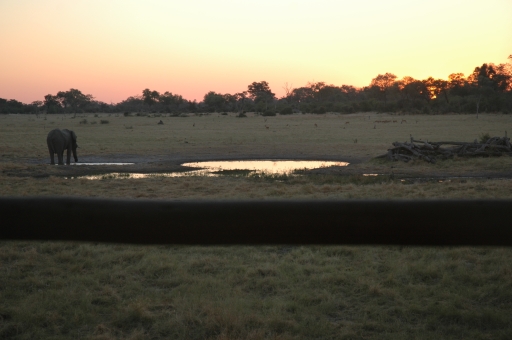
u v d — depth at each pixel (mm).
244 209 1792
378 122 71438
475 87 128750
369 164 23578
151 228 1788
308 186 15031
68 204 1784
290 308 5543
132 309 5344
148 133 50125
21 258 7582
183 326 4941
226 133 49875
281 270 6867
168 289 6258
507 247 1747
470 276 6391
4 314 5289
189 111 149750
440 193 13328
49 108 143375
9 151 31406
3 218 1770
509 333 4676
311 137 43844
